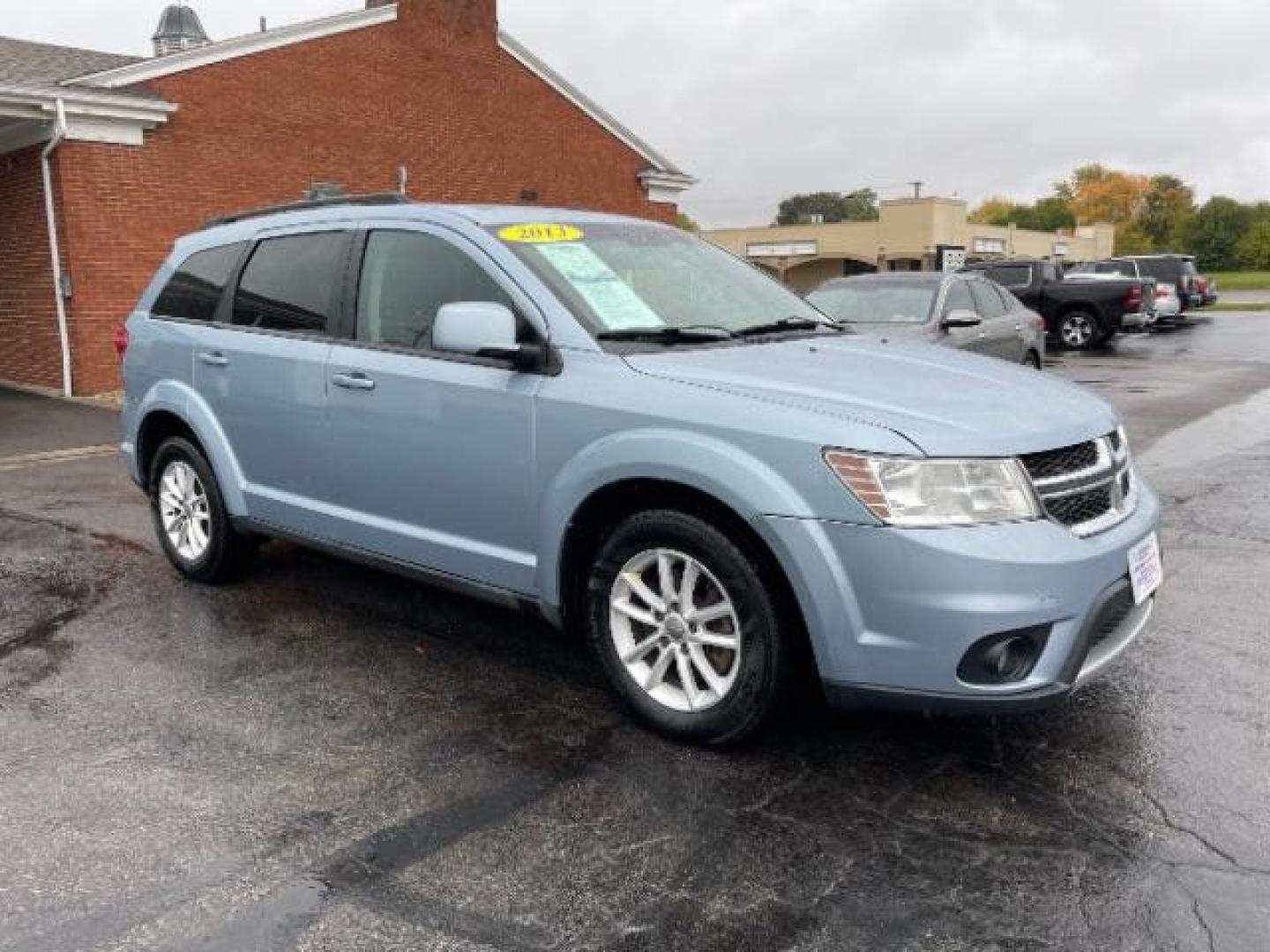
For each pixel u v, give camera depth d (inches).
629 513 143.9
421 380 158.7
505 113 733.9
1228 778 130.3
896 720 146.7
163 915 104.3
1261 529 252.8
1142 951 98.3
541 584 148.7
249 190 581.9
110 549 239.5
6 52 643.5
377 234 174.6
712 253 190.5
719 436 128.8
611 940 100.6
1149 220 4635.8
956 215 2057.1
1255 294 2137.1
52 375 535.8
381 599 201.6
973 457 120.1
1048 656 120.6
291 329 184.1
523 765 135.4
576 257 161.5
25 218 529.7
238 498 193.8
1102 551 124.8
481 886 109.3
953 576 116.8
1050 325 815.7
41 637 182.4
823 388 132.2
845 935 101.0
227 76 564.1
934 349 168.2
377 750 139.8
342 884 109.7
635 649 143.3
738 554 129.5
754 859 113.7
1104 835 118.0
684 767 134.4
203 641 180.1
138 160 528.4
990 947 99.3
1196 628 183.3
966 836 118.0
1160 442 378.6
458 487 156.6
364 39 636.1
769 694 130.4
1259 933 100.5
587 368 142.8
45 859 114.0
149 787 129.7
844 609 121.5
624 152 830.5
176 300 210.8
